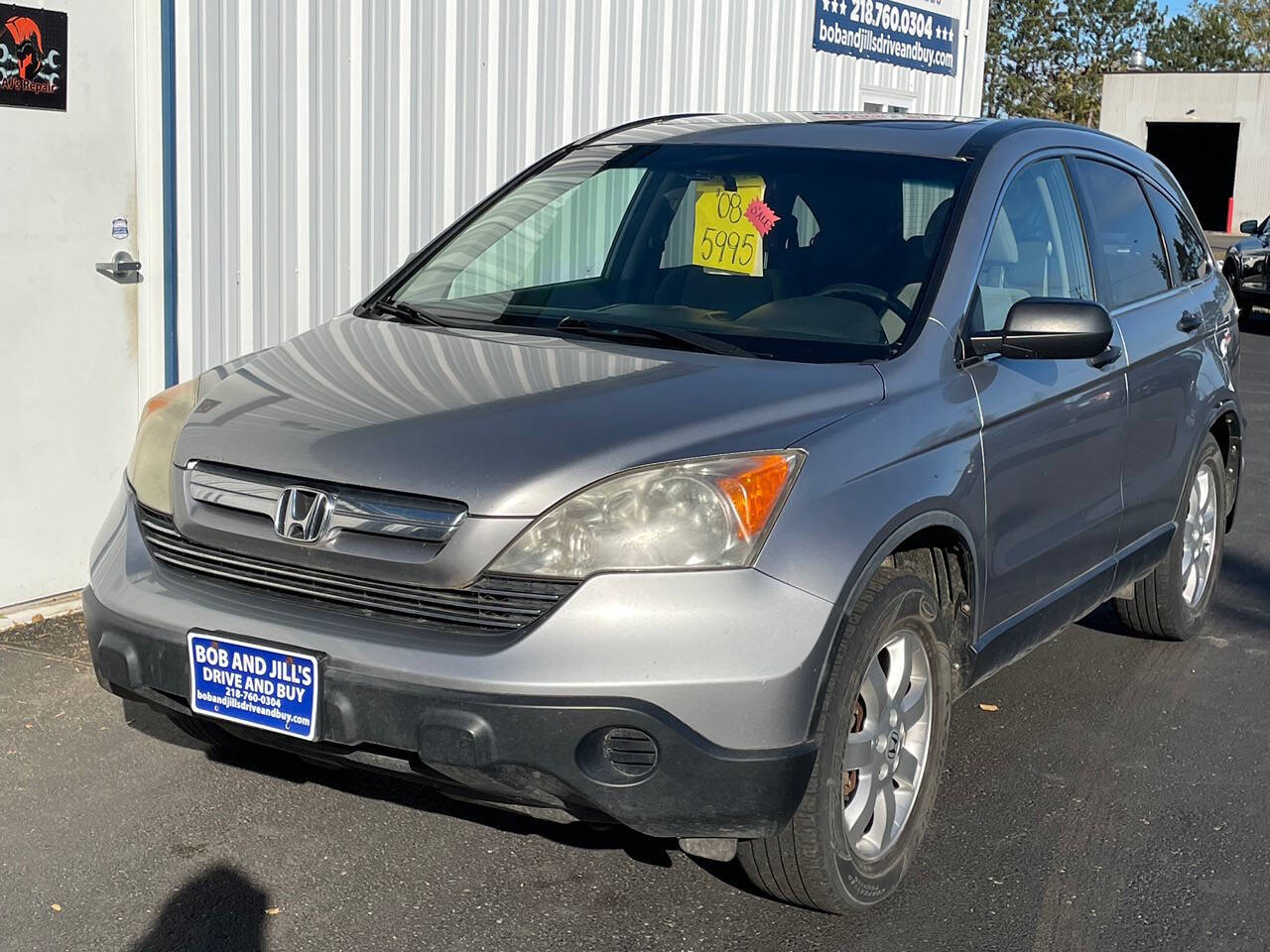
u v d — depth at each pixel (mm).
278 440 3201
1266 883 3707
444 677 2895
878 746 3377
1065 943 3369
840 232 4055
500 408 3219
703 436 3092
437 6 6797
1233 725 4809
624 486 2967
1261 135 48281
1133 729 4738
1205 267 5602
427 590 2990
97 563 3422
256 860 3605
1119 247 4848
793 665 2934
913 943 3346
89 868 3523
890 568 3357
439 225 6980
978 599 3750
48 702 4508
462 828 3820
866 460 3242
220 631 3104
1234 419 5629
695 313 3961
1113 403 4414
